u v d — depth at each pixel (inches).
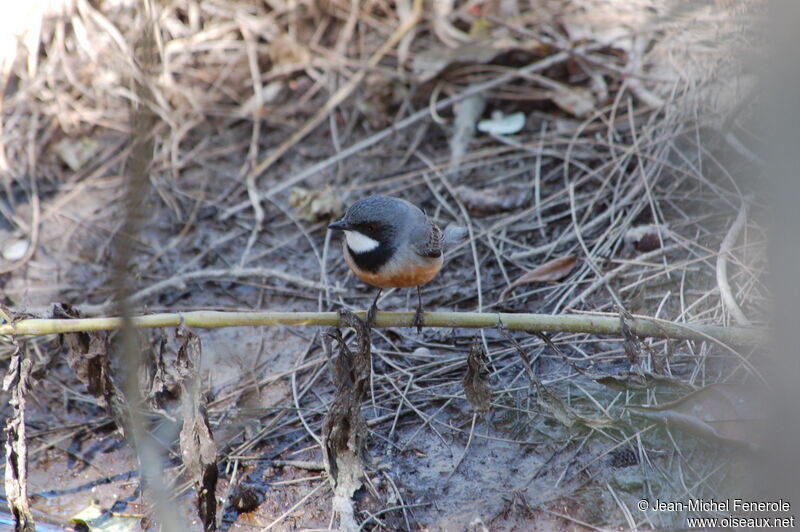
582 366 407.5
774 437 254.8
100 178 553.6
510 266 477.1
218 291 484.7
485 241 492.7
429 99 581.6
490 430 386.6
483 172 533.3
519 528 341.1
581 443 370.0
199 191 545.6
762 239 436.5
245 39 613.6
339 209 519.5
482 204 509.4
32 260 506.6
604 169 515.5
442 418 397.1
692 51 538.9
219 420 410.9
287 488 375.6
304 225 523.5
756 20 481.4
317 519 359.6
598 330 353.7
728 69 501.4
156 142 565.6
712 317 415.8
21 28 602.2
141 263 500.4
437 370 420.8
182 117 584.7
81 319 347.9
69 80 592.7
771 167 219.5
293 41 608.1
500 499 353.7
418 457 379.2
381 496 362.6
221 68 607.2
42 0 605.0
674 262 450.6
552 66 573.0
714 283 435.2
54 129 579.8
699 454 352.8
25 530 354.0
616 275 451.2
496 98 575.8
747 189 465.1
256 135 570.9
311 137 574.6
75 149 569.3
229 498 372.8
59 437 418.0
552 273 451.8
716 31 529.3
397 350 438.3
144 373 364.8
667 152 500.7
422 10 613.9
